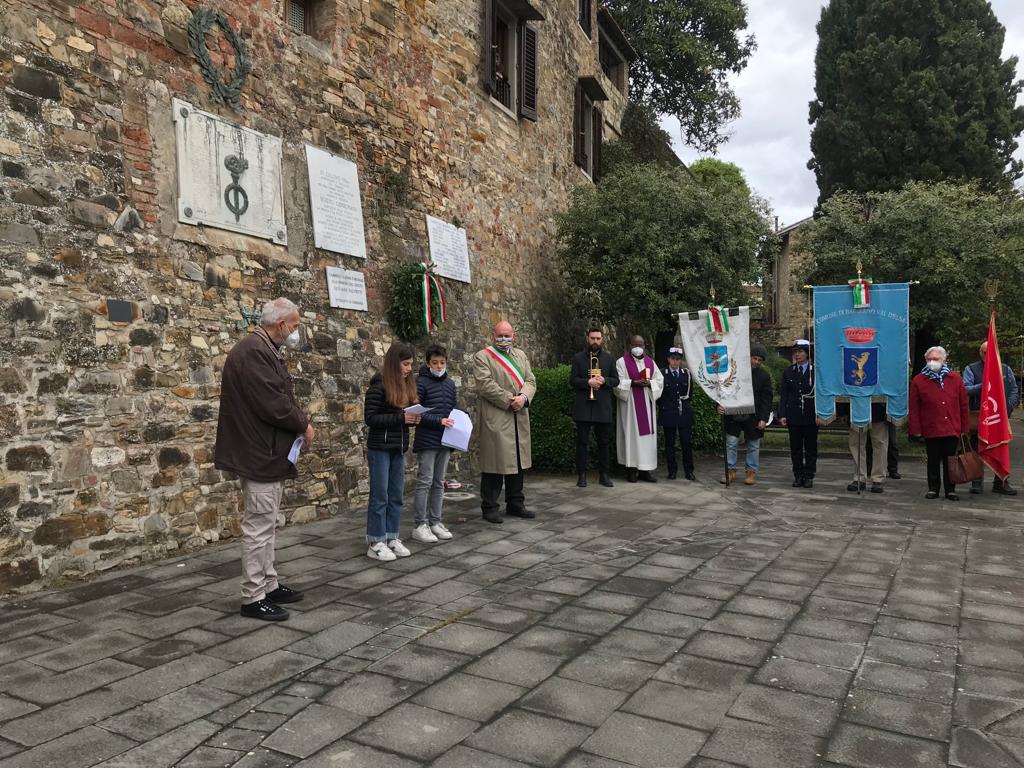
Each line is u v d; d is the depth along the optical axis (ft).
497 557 17.44
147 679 10.48
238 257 19.67
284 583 15.26
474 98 32.24
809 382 28.22
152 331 17.15
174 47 18.07
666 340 46.83
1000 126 63.57
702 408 38.65
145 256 17.08
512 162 36.06
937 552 17.88
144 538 16.71
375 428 17.06
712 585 15.16
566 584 15.23
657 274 39.06
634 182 39.78
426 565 16.72
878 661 11.28
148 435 16.93
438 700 9.88
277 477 13.29
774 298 88.17
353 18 24.48
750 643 12.00
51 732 8.91
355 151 24.53
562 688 10.28
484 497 21.66
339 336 23.29
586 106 48.37
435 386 19.15
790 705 9.80
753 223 41.39
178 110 18.01
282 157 21.34
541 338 38.86
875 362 26.58
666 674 10.77
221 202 19.17
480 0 32.71
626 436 29.66
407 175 27.17
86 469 15.56
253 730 9.03
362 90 24.91
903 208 43.98
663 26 71.92
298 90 22.12
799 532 20.15
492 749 8.60
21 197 14.57
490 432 21.50
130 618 13.08
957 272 41.93
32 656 11.30
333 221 23.20
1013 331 55.98
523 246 37.27
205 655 11.39
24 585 14.37
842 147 67.36
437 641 12.01
